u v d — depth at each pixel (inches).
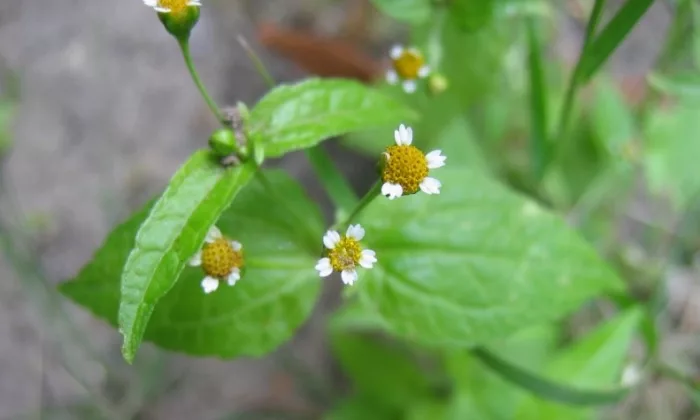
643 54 8.2
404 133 4.0
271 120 4.3
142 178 7.7
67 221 7.6
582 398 5.2
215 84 8.0
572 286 4.8
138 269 3.8
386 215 4.8
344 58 7.6
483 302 4.8
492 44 6.4
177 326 4.6
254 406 7.2
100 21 8.2
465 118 6.8
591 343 5.5
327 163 4.9
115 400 7.1
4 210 7.4
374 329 6.9
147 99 8.0
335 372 7.3
